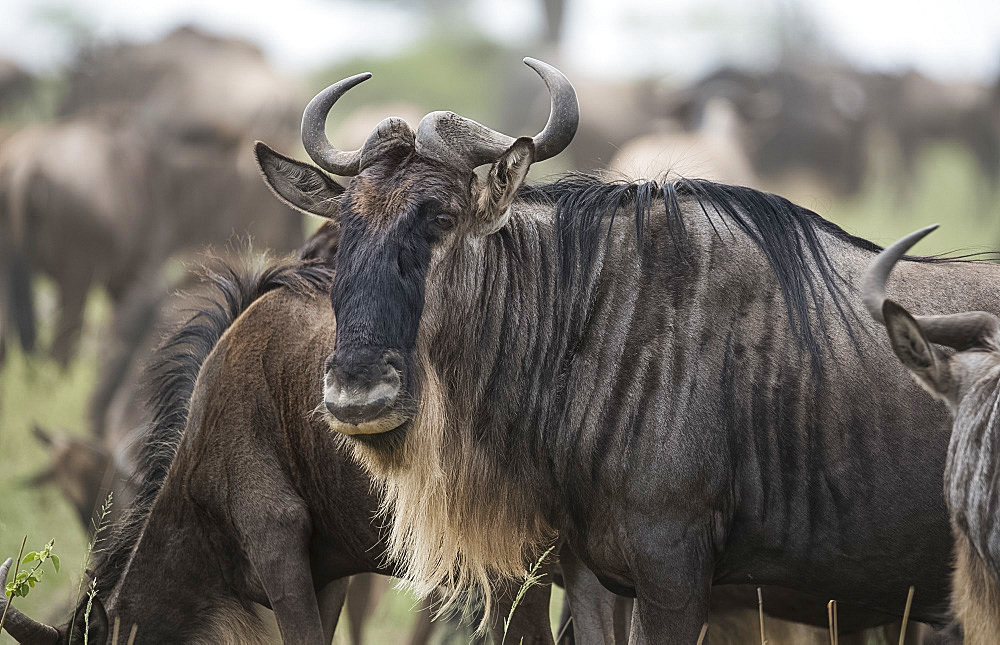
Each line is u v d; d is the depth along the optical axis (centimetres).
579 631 1792
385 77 11788
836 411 1523
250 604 1858
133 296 3684
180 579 1844
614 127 8419
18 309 3972
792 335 1543
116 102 4700
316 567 1869
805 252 1598
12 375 3941
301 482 1788
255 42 5094
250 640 1861
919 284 1574
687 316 1553
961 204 9175
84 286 4066
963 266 1605
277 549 1769
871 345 1534
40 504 2938
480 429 1605
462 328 1583
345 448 1722
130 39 4969
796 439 1529
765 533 1552
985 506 1306
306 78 11169
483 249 1603
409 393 1483
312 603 1775
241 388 1806
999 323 1381
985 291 1567
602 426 1545
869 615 1709
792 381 1531
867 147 8975
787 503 1540
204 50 4916
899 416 1513
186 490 1828
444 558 1638
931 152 9894
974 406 1337
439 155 1543
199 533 1836
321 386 1750
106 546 1972
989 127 9438
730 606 1862
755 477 1539
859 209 8612
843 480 1523
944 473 1392
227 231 4641
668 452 1515
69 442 2669
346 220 1525
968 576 1356
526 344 1600
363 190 1530
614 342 1564
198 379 1870
